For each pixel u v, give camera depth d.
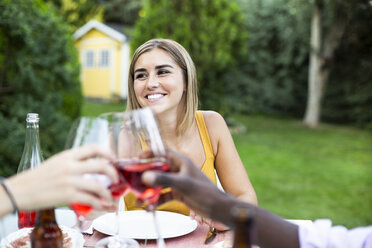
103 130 0.76
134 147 0.78
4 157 3.81
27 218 1.15
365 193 5.59
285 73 14.39
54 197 0.67
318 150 8.93
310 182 6.17
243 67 14.56
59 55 4.28
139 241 1.14
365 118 13.02
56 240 0.85
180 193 0.84
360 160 7.98
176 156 0.84
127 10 20.89
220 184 1.88
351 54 12.95
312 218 4.46
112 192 0.76
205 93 9.14
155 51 1.79
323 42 13.13
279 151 8.61
